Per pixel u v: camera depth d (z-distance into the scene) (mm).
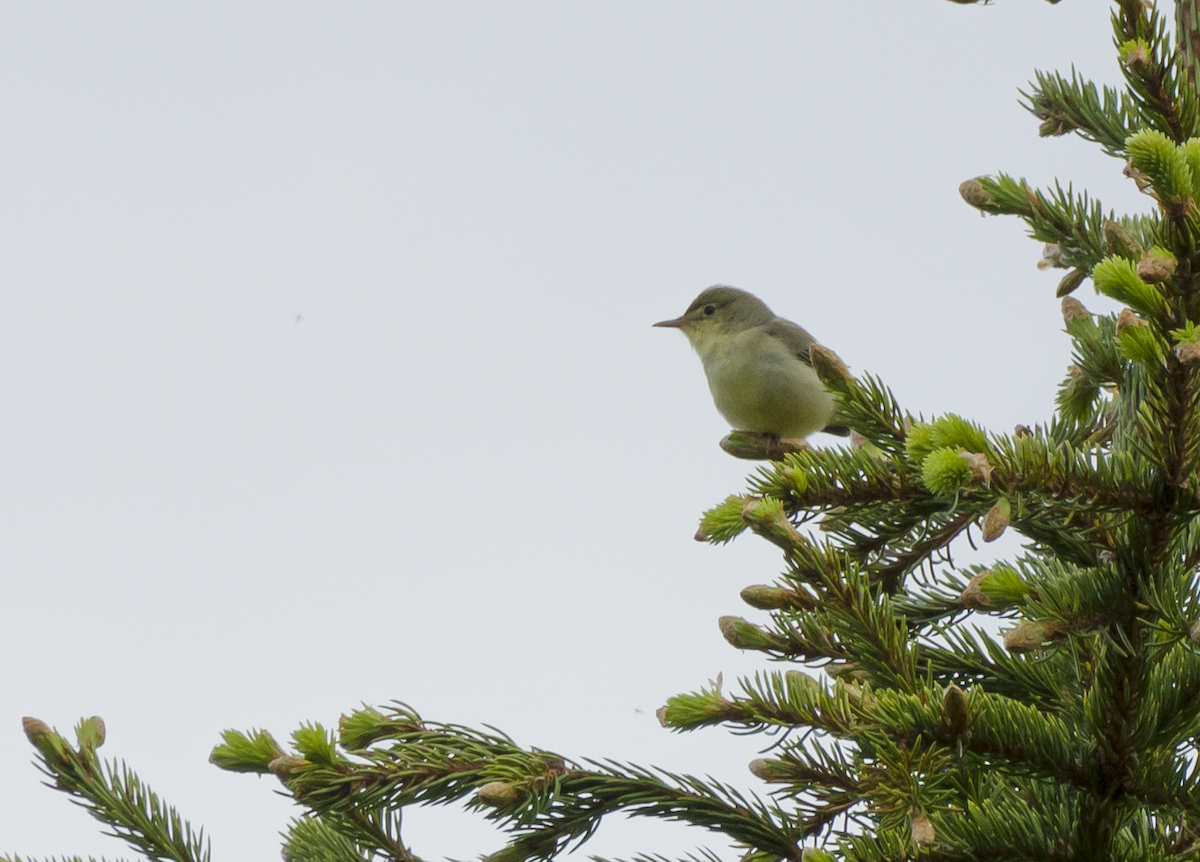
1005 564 7582
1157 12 6977
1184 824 6934
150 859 7328
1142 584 6488
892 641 6887
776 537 6863
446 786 6977
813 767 7074
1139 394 9117
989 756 6766
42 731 7402
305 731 6859
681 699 6926
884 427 7531
